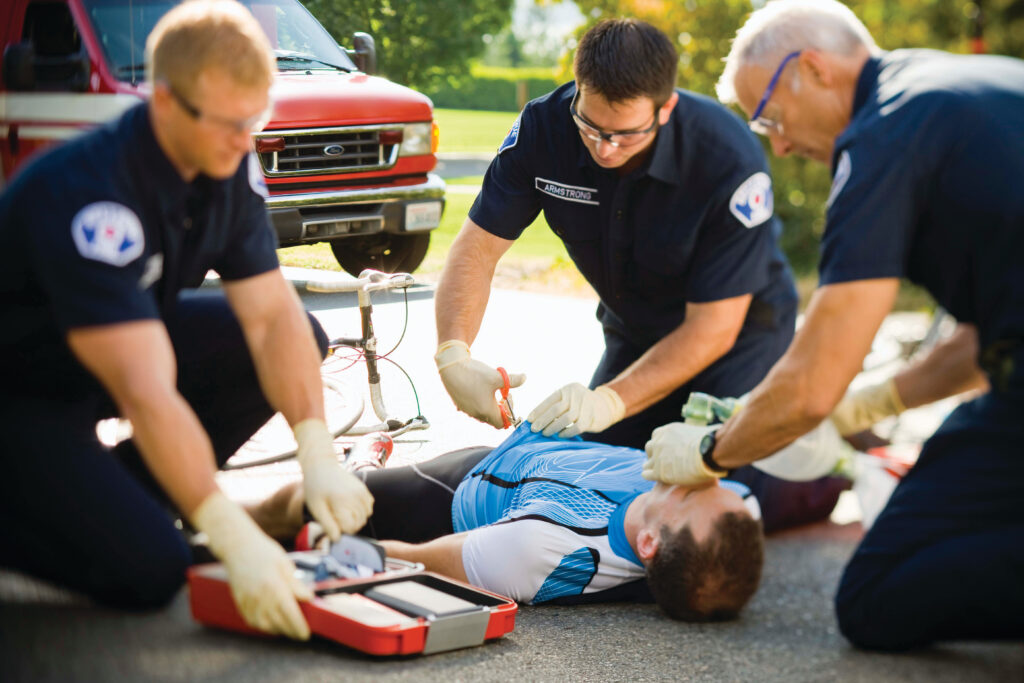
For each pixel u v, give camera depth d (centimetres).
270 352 220
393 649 184
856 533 304
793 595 248
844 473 259
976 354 218
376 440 307
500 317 565
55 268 174
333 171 543
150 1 519
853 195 194
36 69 503
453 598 201
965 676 196
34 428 193
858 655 208
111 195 178
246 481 304
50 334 193
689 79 950
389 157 568
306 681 172
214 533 180
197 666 173
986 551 193
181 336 242
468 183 948
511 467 253
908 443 291
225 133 180
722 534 220
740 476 293
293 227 524
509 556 228
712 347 280
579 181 285
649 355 281
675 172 271
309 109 533
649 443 230
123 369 175
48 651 172
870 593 206
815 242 962
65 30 520
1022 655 209
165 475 178
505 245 303
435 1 769
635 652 206
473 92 1537
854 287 194
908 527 203
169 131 182
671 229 279
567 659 199
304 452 215
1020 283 187
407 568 215
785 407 204
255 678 171
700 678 194
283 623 179
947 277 198
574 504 236
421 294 577
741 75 217
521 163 292
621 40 245
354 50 618
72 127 489
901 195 192
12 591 196
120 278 177
